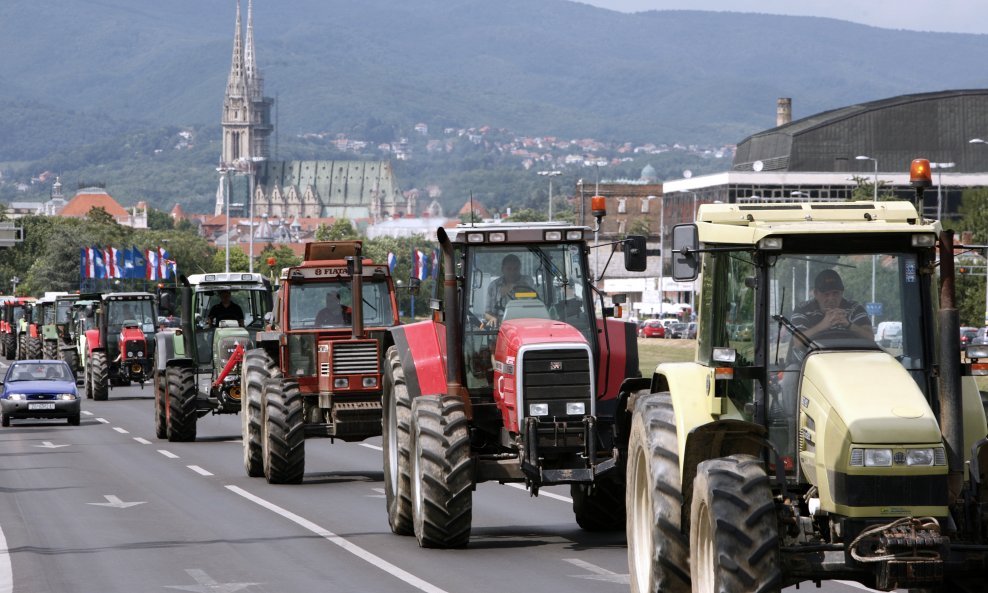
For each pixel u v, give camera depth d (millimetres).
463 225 49375
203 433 107812
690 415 32000
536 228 47969
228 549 48219
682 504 31844
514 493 66250
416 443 47500
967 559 27203
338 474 75750
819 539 28594
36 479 74688
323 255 74812
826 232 30062
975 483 28109
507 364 46094
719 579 27000
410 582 40406
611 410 46438
